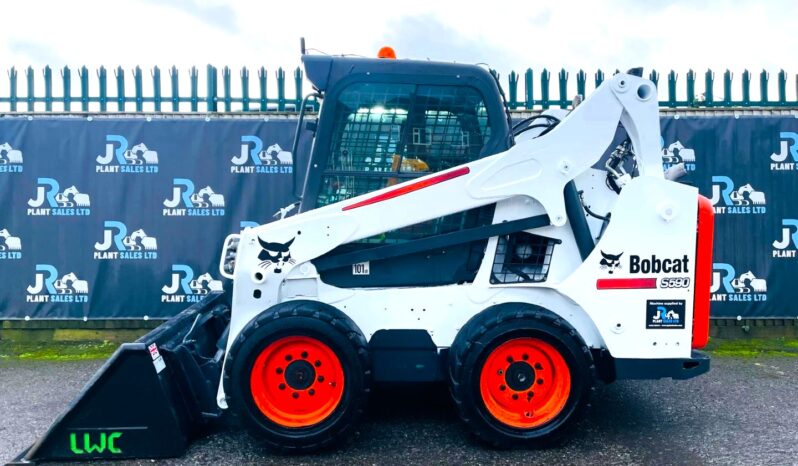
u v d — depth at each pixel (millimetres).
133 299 5473
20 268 5426
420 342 3223
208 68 5484
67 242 5430
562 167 3191
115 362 2934
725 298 5473
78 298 5453
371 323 3217
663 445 3160
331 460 2996
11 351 5254
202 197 5469
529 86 5539
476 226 3266
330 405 3057
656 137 3230
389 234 3264
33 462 2918
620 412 3672
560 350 3035
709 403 3836
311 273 3191
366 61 3316
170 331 3297
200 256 5488
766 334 5465
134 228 5449
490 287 3217
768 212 5426
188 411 3152
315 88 3348
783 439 3238
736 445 3160
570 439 3242
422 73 3320
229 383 2984
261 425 2977
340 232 3156
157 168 5445
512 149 3182
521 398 3113
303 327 2967
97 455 2947
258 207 5492
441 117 3332
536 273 3307
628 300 3154
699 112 5453
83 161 5410
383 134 3324
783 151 5402
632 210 3141
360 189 3326
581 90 5516
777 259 5426
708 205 3297
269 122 5465
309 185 3314
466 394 3014
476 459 2996
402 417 3602
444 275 3295
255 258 3164
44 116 5410
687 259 3158
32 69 5422
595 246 3244
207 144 5457
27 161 5387
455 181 3176
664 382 4289
